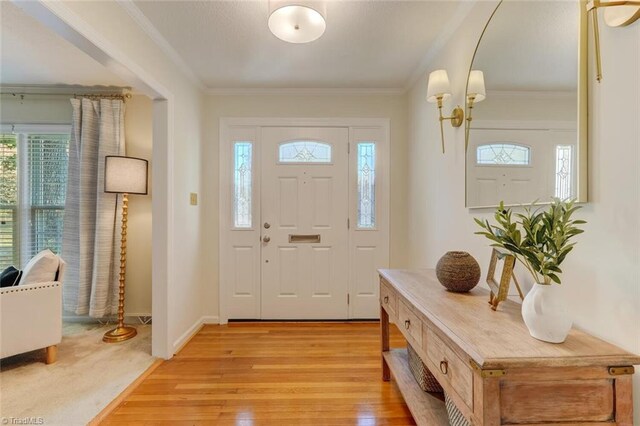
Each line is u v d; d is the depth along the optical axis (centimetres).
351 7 182
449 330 97
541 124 118
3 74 271
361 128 311
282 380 200
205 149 307
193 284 280
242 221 312
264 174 312
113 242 291
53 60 247
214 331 286
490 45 153
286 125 311
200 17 192
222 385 194
